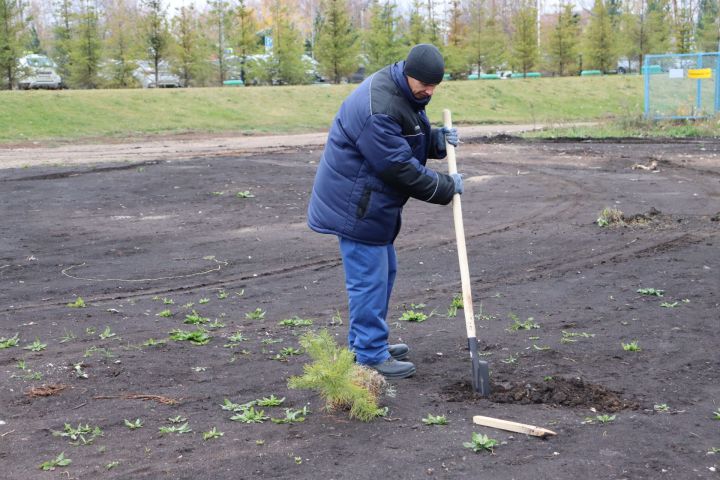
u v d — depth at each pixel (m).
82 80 40.88
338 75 46.94
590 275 8.51
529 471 4.01
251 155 21.56
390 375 5.41
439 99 41.50
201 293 8.20
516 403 4.98
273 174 17.14
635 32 54.28
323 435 4.52
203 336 6.51
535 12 52.28
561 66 53.75
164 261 9.69
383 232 5.24
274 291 8.23
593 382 5.30
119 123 31.97
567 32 53.38
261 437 4.51
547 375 5.45
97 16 41.25
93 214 12.87
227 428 4.65
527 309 7.25
